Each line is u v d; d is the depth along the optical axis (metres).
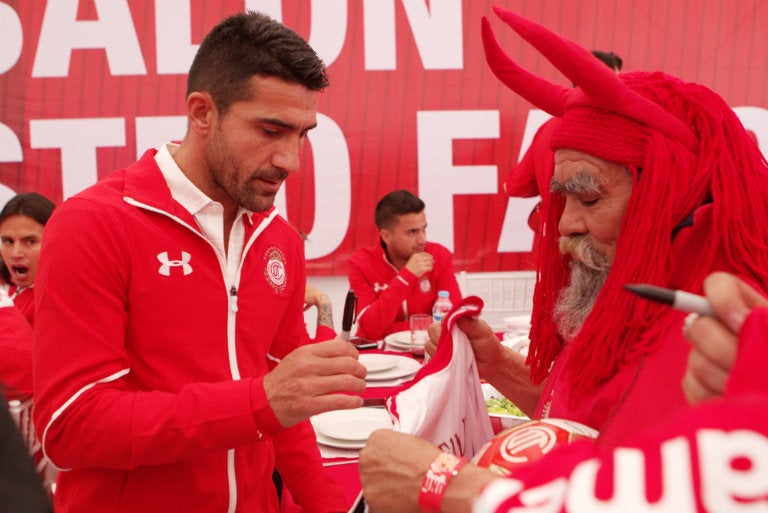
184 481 1.05
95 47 3.66
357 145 3.78
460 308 1.02
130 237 1.01
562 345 1.02
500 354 1.13
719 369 0.40
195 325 1.07
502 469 0.75
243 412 0.94
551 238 1.00
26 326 1.68
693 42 3.75
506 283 3.47
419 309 3.04
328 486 1.21
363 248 3.21
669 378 0.72
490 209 3.83
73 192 3.71
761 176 0.79
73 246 0.97
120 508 1.04
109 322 0.98
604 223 0.84
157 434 0.93
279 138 1.04
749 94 3.77
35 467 0.39
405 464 0.78
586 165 0.83
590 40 3.74
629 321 0.79
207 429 0.94
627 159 0.80
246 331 1.15
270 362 1.31
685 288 0.77
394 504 0.78
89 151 3.71
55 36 3.64
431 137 3.78
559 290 1.00
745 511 0.30
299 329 1.32
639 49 3.75
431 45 3.74
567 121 0.86
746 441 0.32
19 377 1.55
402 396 0.92
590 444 0.41
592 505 0.33
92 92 3.68
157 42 3.67
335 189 3.79
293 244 1.29
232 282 1.12
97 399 0.95
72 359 0.96
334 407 0.94
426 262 2.79
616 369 0.81
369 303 3.00
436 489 0.72
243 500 1.13
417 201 3.01
